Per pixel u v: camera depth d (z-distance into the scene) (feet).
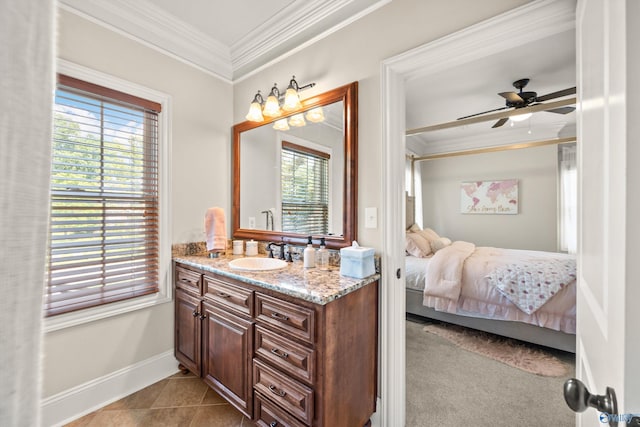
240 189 7.91
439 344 8.36
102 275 5.76
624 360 1.46
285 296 4.32
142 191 6.40
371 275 4.91
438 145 16.56
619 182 1.62
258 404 4.68
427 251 11.90
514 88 9.37
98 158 5.74
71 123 5.40
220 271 5.37
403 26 4.91
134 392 6.09
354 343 4.50
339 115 5.76
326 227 5.98
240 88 7.92
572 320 7.22
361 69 5.41
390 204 5.01
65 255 5.32
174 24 6.59
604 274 1.94
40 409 0.66
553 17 3.70
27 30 0.66
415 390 6.21
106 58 5.78
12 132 0.61
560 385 6.39
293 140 6.67
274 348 4.44
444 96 10.05
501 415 5.47
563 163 13.42
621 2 1.58
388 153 5.02
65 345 5.29
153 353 6.48
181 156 6.98
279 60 6.85
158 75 6.57
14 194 0.61
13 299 0.61
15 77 0.63
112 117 5.94
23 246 0.63
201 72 7.40
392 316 4.99
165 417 5.39
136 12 6.10
